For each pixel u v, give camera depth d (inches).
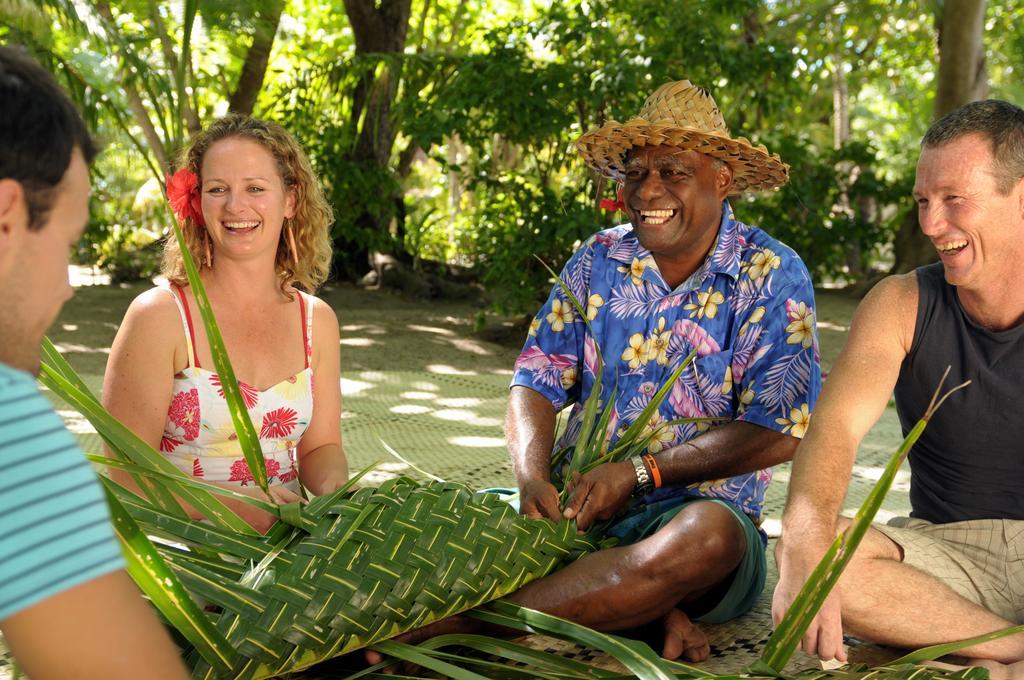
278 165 85.4
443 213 438.9
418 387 184.2
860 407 76.7
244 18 253.4
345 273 339.0
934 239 74.4
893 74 549.3
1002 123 71.7
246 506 81.7
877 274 364.8
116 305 288.4
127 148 374.9
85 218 38.1
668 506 86.5
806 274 89.9
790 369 87.7
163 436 85.3
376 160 330.6
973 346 76.8
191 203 84.6
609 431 92.7
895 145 621.0
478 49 400.5
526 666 77.5
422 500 75.7
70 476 34.7
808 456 74.7
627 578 76.0
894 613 73.3
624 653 64.5
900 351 79.0
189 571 65.3
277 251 89.3
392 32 326.3
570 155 236.4
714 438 86.4
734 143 87.0
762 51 246.2
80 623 34.1
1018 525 79.2
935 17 319.0
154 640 36.1
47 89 36.0
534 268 238.2
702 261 92.3
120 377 81.9
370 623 68.1
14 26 241.8
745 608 86.6
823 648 66.3
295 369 87.7
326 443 92.6
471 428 153.4
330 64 326.0
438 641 71.8
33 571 33.3
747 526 82.0
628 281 93.4
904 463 137.3
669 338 91.7
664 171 89.0
